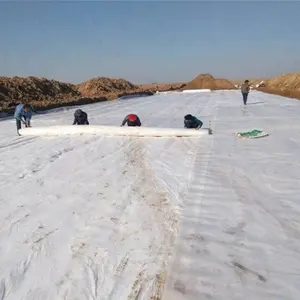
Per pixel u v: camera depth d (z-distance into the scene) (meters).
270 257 3.38
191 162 6.74
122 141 9.05
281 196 4.78
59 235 4.04
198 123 9.75
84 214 4.58
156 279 3.17
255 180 5.46
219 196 4.91
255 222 4.08
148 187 5.50
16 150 8.46
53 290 3.09
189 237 3.82
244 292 2.91
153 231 4.04
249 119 11.98
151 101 24.58
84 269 3.37
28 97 26.27
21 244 3.87
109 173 6.32
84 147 8.53
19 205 4.96
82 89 44.38
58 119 14.81
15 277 3.29
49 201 5.07
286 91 29.55
